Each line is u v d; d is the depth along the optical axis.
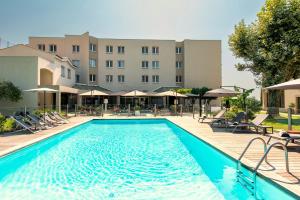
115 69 49.16
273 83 25.44
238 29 27.23
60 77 34.69
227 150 9.42
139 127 21.77
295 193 5.06
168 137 15.90
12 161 9.53
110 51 49.31
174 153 11.09
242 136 13.27
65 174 8.05
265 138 12.43
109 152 11.34
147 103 49.78
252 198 6.05
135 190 6.62
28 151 10.77
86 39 46.97
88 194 6.36
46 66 29.02
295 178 6.03
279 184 5.59
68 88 31.23
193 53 50.84
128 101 49.72
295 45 23.58
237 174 7.69
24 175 7.96
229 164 8.62
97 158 10.17
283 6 24.44
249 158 8.16
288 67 25.20
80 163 9.40
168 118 26.52
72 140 14.75
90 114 30.00
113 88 49.03
